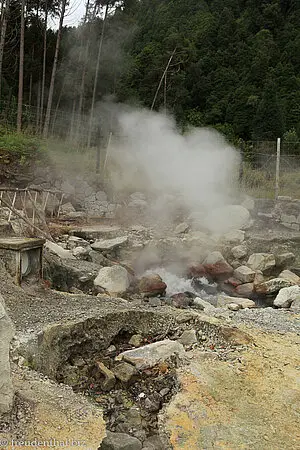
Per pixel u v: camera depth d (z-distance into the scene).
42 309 6.67
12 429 3.80
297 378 5.17
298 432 4.20
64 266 9.13
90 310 6.79
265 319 7.27
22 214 10.41
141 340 6.58
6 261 7.48
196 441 4.06
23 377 4.75
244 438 4.10
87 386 5.41
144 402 5.02
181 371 5.31
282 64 31.97
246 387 4.95
